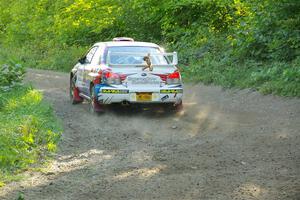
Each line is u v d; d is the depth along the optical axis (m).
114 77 11.77
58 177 7.54
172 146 9.21
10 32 37.16
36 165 8.12
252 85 14.94
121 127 10.94
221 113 12.20
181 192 6.78
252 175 7.38
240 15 22.22
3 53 32.72
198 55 20.83
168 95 11.95
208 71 18.12
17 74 15.02
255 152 8.57
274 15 17.14
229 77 16.25
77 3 29.91
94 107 12.08
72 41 31.27
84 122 11.48
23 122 9.87
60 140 9.62
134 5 26.62
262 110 12.12
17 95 13.55
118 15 28.41
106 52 12.45
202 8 24.11
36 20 35.38
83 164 8.18
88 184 7.20
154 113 12.38
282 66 15.37
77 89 13.99
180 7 23.81
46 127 10.08
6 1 42.34
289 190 6.71
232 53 18.33
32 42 34.75
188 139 9.72
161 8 25.38
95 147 9.26
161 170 7.77
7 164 7.96
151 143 9.50
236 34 18.86
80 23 30.39
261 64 16.86
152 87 11.87
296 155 8.26
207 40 21.78
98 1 29.23
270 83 14.15
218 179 7.25
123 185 7.12
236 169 7.69
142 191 6.86
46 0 35.41
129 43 12.88
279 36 16.64
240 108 12.68
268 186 6.89
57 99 15.38
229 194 6.64
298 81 13.62
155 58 12.48
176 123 11.23
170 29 25.33
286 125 10.32
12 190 6.99
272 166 7.75
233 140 9.45
